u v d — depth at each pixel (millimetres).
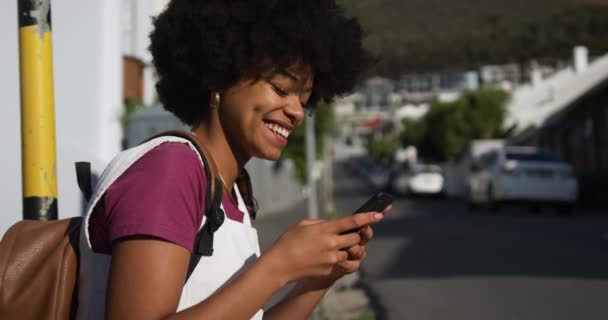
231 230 1504
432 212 22328
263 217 20703
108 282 1321
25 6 2021
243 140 1618
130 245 1303
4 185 4352
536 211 21828
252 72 1573
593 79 43312
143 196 1334
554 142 35531
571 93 43312
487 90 45688
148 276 1283
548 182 20094
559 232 13844
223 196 1550
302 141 30234
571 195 20047
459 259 10359
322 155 30938
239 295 1310
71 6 5914
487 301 7176
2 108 4492
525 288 7828
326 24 1677
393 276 8992
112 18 6363
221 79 1576
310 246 1368
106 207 1372
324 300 7473
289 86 1604
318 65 1623
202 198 1426
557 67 47969
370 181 59625
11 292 1451
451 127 45188
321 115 27719
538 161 20859
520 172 20188
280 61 1564
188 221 1361
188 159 1417
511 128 44125
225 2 1579
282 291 6832
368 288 8125
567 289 7715
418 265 9914
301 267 1362
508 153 21500
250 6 1556
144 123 6535
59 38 5789
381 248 11992
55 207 2041
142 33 10148
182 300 1406
